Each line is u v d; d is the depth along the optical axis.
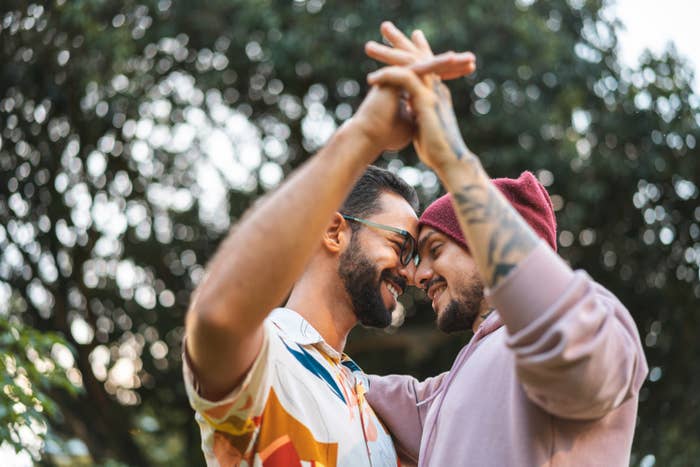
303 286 2.59
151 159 8.48
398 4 8.61
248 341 1.92
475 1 8.63
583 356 1.70
